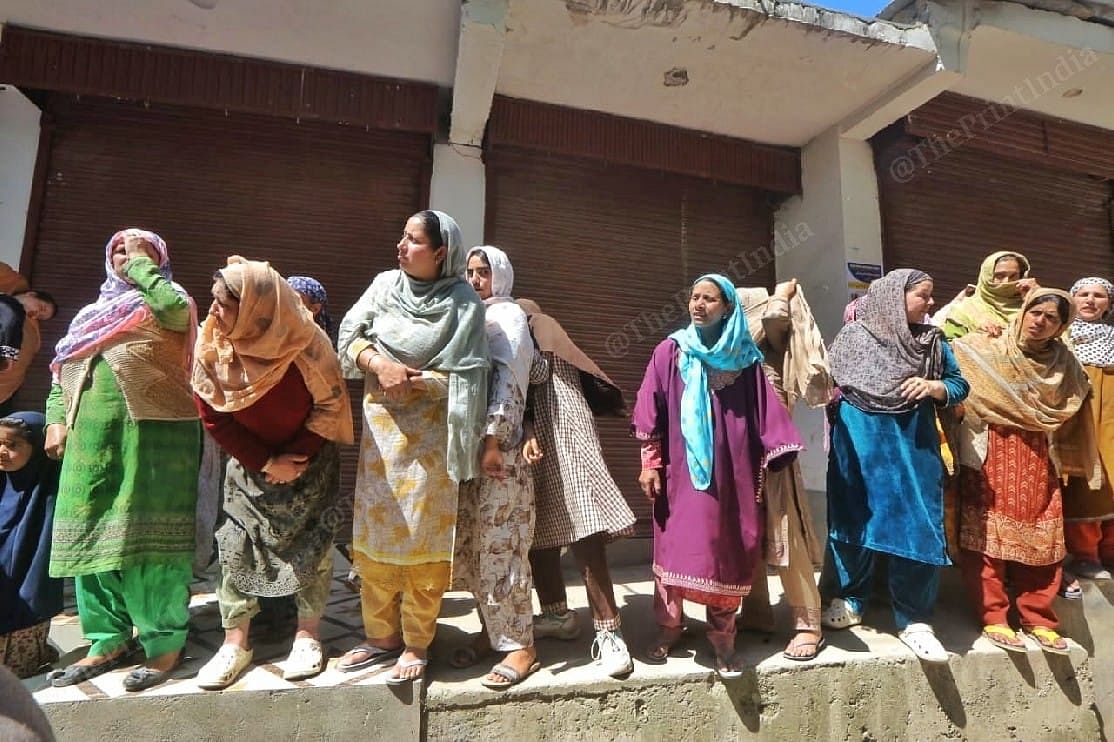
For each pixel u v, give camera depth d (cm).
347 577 329
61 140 342
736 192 450
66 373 213
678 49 347
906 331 265
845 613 274
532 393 241
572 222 409
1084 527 305
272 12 320
